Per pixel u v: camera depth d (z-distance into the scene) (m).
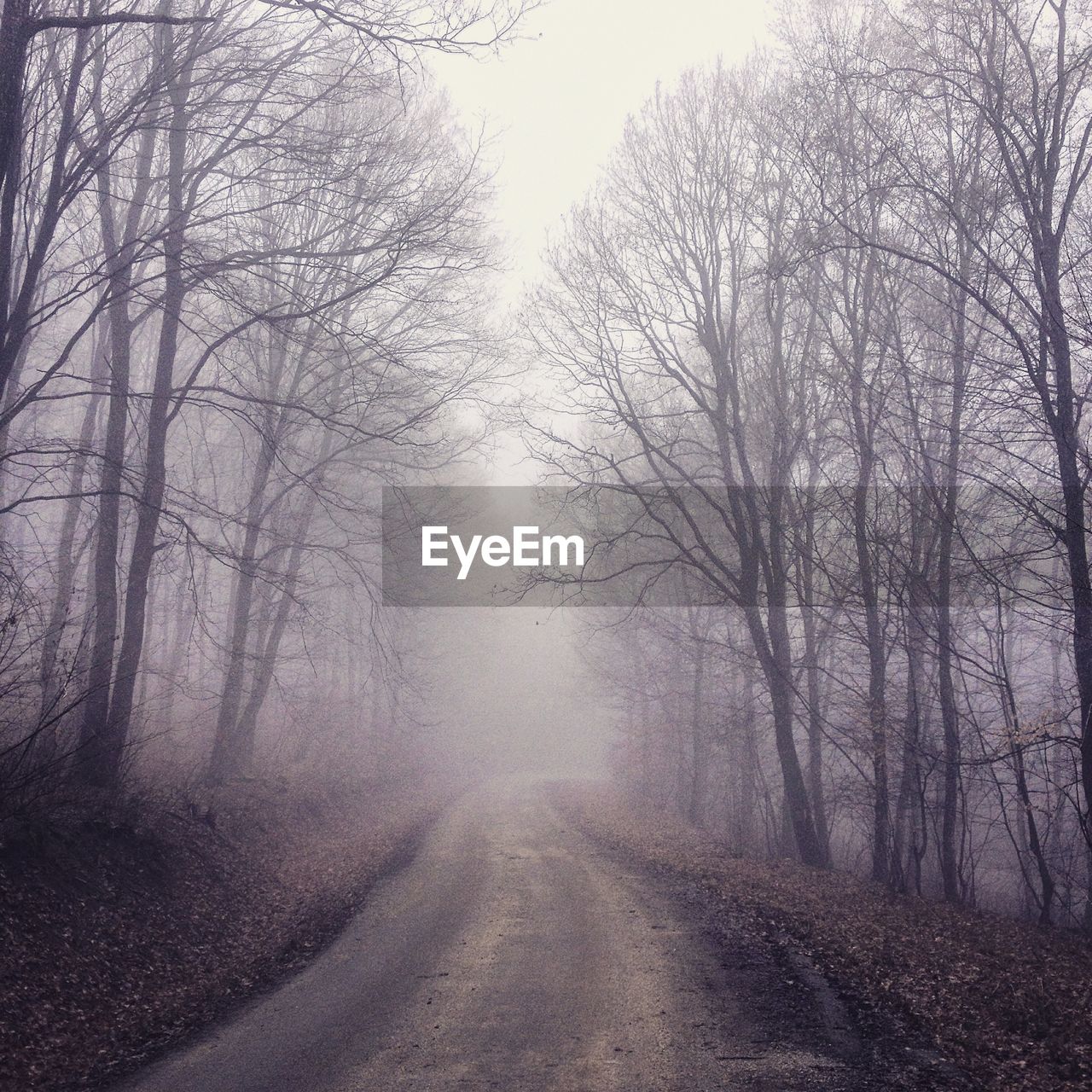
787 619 25.53
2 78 10.70
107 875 12.12
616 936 12.70
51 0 13.18
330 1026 8.90
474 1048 8.20
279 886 16.50
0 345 12.80
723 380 22.42
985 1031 8.55
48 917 10.26
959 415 17.17
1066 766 18.81
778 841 28.02
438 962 11.37
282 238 22.05
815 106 18.47
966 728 20.89
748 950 11.75
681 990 9.97
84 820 12.83
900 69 15.36
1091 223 16.00
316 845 21.61
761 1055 7.93
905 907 15.19
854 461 21.44
